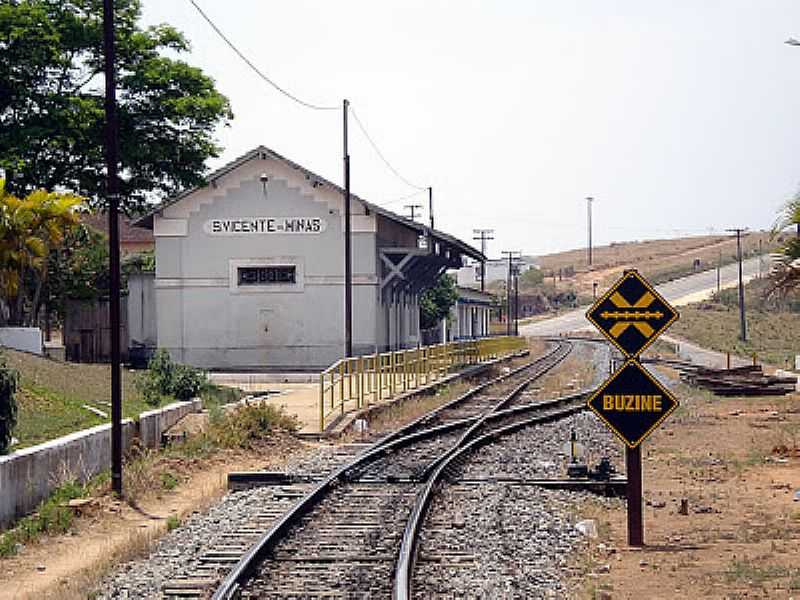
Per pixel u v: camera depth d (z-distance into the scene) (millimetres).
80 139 38656
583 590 11211
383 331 52156
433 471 19266
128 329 51594
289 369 50219
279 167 50281
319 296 50250
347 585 11398
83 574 12656
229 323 50625
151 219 51531
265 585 11500
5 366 17781
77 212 36344
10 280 35125
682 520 15406
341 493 17484
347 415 29328
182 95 41469
